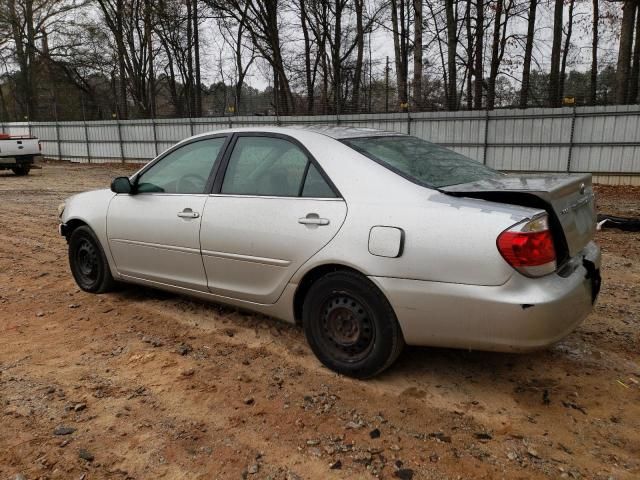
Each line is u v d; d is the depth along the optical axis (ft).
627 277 19.04
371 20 103.65
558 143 59.41
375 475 8.46
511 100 84.99
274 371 11.93
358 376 11.31
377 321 10.72
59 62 130.82
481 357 12.45
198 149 14.35
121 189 15.20
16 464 8.75
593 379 11.43
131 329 14.47
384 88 105.29
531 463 8.72
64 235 17.99
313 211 11.43
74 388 11.23
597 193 51.16
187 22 114.73
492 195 10.00
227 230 12.85
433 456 8.91
